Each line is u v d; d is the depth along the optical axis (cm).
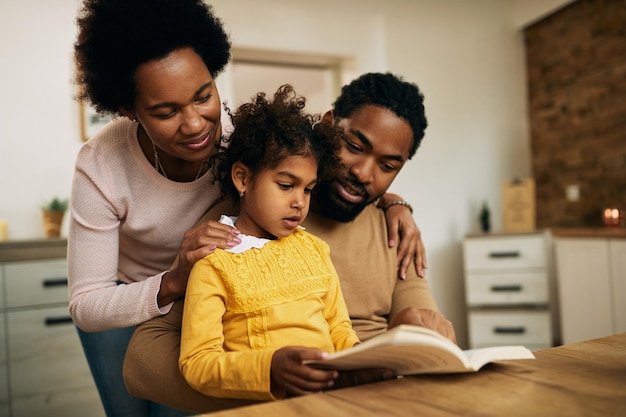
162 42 92
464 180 382
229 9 314
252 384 79
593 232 307
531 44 402
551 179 391
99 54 95
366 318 125
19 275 241
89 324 106
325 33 340
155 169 115
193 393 93
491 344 335
